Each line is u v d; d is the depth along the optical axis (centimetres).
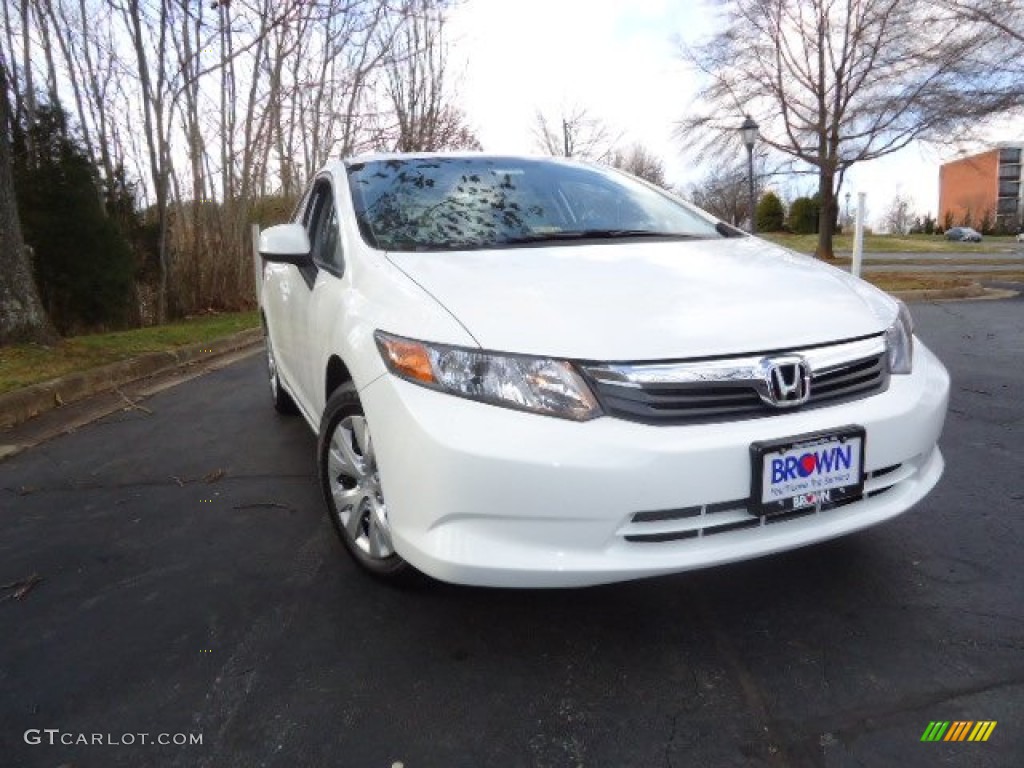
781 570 256
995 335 739
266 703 199
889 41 1900
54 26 1016
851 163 2081
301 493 349
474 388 199
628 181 368
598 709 192
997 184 7312
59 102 955
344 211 312
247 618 241
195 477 379
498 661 213
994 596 236
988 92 1752
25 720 197
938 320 872
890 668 203
